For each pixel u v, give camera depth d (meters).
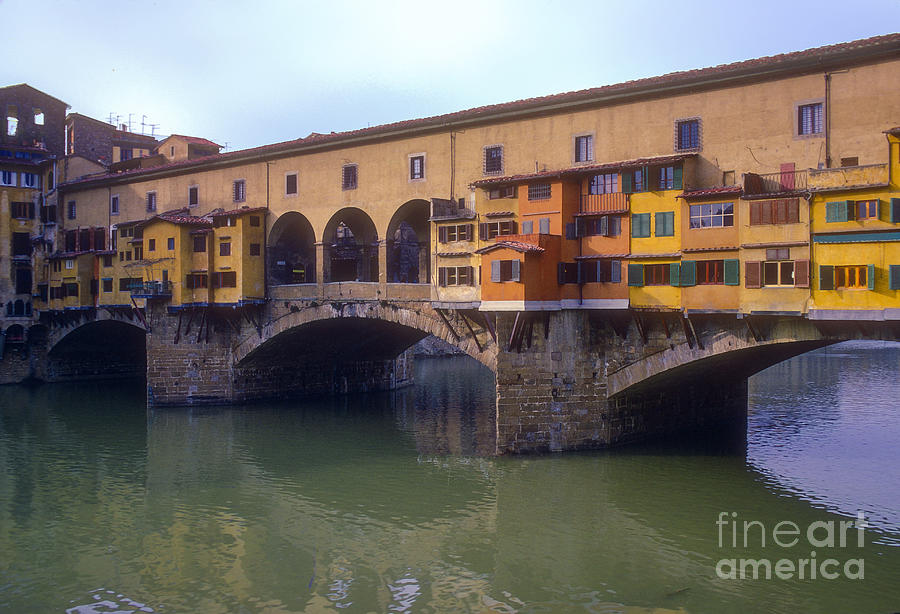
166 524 27.36
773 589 21.61
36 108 66.69
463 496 29.73
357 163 42.41
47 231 62.84
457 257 37.03
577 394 33.69
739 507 27.98
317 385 54.31
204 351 49.19
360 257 47.84
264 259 46.97
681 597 21.25
